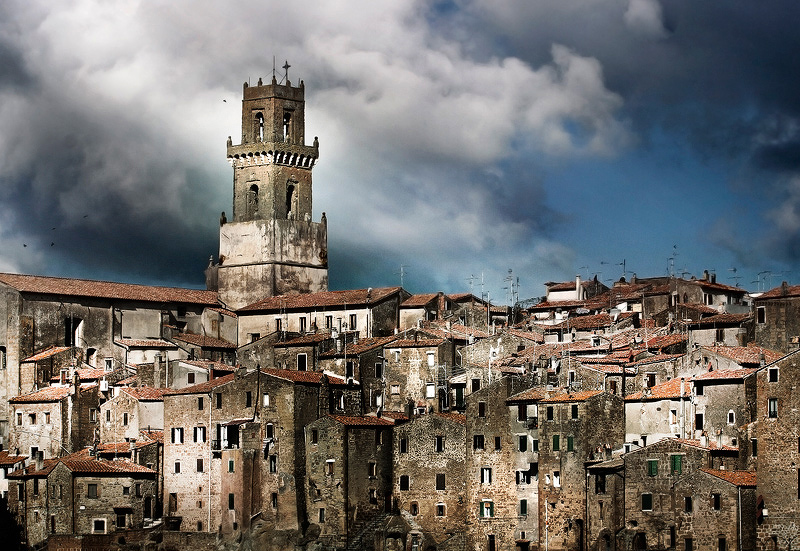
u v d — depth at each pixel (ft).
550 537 634.43
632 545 606.14
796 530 597.11
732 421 618.44
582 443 629.51
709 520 599.98
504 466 651.25
